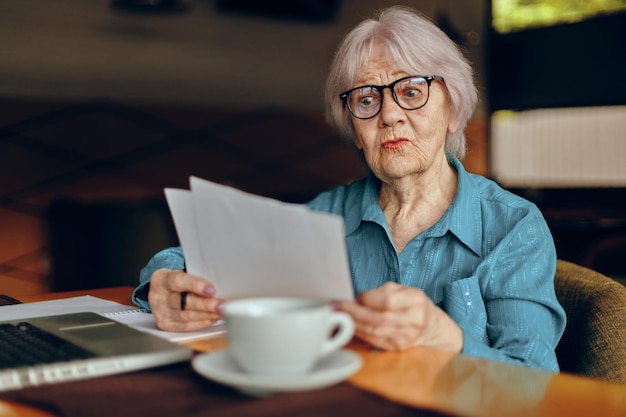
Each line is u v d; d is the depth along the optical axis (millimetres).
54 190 4578
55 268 3752
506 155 5527
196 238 966
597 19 4516
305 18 5371
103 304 1271
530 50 4949
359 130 1359
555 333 1194
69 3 4566
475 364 818
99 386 725
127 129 4832
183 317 1003
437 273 1300
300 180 5508
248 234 866
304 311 669
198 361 734
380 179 1402
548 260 1241
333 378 679
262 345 658
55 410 670
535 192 4496
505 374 779
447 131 1405
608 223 2707
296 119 5461
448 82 1325
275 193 5410
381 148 1334
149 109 4902
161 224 3594
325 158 5574
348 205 1478
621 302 1192
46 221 4520
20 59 4453
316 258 801
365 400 679
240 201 851
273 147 5391
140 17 4816
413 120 1304
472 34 5633
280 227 818
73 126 4637
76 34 4617
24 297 1385
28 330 928
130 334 896
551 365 1113
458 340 922
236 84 5223
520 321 1169
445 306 1214
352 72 1346
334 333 927
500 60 5152
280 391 696
